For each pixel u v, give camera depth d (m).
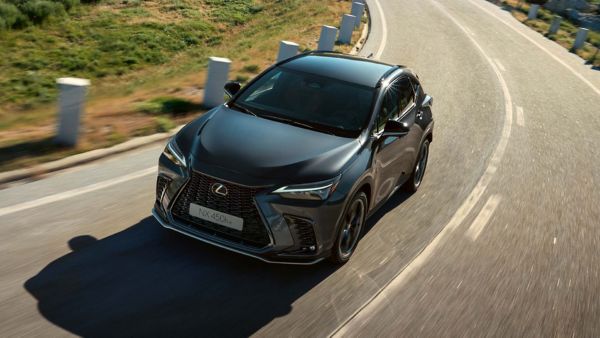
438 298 4.83
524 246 6.26
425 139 6.80
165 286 4.21
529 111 13.39
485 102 13.41
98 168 6.30
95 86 17.97
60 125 6.59
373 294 4.68
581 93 16.83
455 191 7.52
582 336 4.68
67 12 26.45
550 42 26.20
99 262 4.38
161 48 22.67
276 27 21.31
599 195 8.55
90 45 22.62
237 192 4.27
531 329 4.64
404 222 6.24
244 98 5.42
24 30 23.67
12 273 4.07
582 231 7.02
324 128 5.04
